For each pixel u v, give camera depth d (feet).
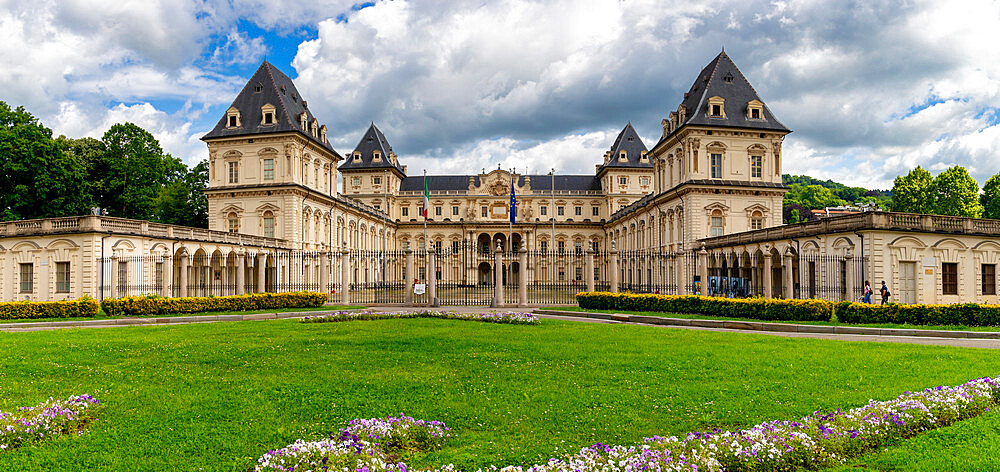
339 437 31.65
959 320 84.12
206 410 37.65
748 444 28.48
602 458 27.37
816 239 134.10
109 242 132.98
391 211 359.25
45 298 133.08
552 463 26.76
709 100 197.88
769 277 136.77
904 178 245.65
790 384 43.27
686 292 181.47
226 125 215.92
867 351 58.13
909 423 32.32
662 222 224.33
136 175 216.54
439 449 31.14
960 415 34.27
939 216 119.96
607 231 350.43
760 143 198.08
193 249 157.38
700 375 46.70
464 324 86.84
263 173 211.41
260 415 36.60
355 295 183.11
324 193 237.25
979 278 121.49
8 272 137.18
